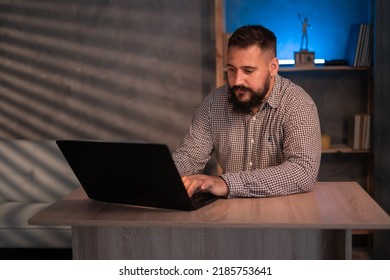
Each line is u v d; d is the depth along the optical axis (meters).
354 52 3.96
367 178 4.25
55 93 4.43
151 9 4.29
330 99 4.25
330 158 4.32
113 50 4.35
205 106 2.59
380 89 3.80
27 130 4.48
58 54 4.39
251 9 4.22
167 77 4.34
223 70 3.96
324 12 4.20
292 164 2.21
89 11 4.33
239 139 2.53
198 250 2.14
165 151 1.86
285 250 2.11
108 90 4.39
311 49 4.23
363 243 4.23
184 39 4.30
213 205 2.06
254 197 2.15
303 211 1.95
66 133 4.45
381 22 3.76
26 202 4.17
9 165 4.20
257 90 2.29
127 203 2.12
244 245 2.12
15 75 4.44
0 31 4.42
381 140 3.82
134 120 4.39
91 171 2.11
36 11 4.38
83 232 2.15
